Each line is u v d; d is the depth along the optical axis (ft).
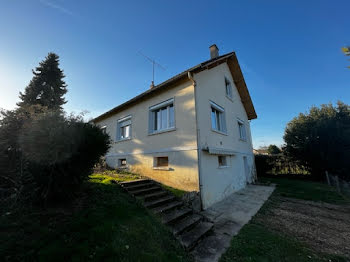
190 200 16.83
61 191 11.12
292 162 47.19
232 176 27.76
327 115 40.88
